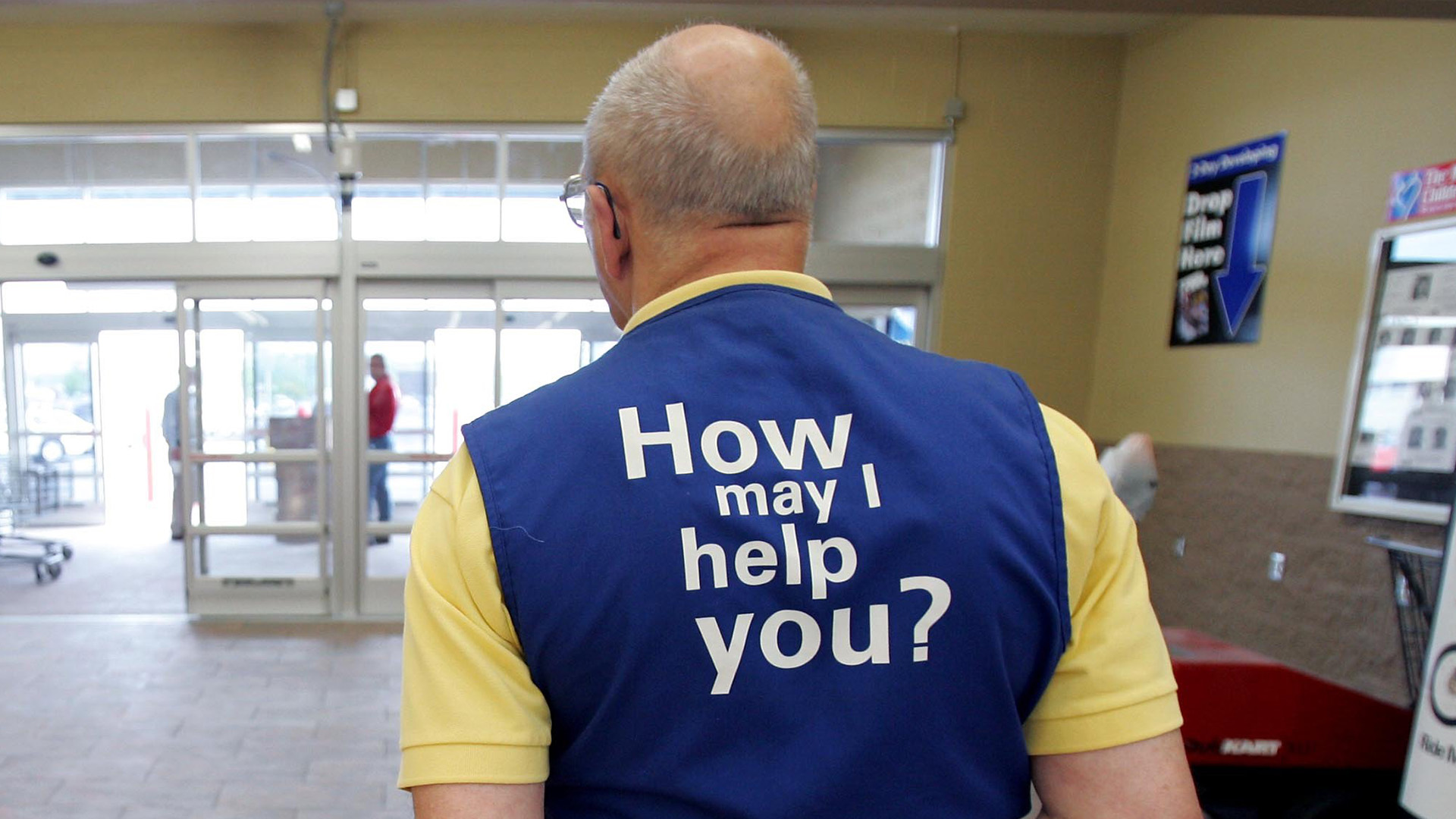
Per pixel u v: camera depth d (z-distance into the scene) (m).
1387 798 1.96
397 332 4.55
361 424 4.54
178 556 6.12
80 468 7.88
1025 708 0.50
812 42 4.52
